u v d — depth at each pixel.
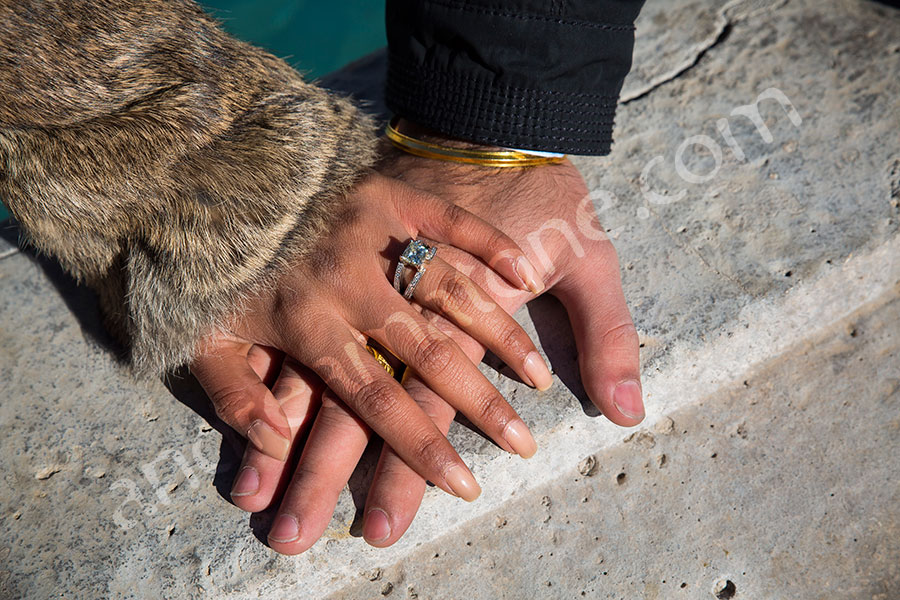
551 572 0.49
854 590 0.48
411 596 0.49
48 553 0.48
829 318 0.55
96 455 0.50
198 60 0.46
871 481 0.50
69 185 0.45
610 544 0.49
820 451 0.51
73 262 0.49
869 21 0.65
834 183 0.57
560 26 0.48
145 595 0.47
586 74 0.50
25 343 0.54
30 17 0.42
